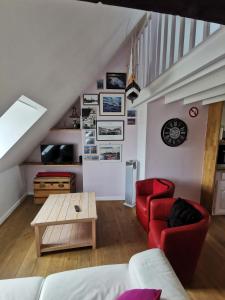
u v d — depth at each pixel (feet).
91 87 12.27
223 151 11.09
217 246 8.40
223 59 4.21
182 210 6.89
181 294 3.76
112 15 5.25
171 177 11.44
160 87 7.22
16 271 6.98
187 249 5.95
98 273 4.68
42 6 2.77
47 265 7.29
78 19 3.93
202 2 1.69
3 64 3.24
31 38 3.24
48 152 13.47
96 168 13.16
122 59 12.15
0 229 9.86
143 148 11.53
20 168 13.43
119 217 11.03
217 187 11.05
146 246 8.44
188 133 11.16
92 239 8.21
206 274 6.82
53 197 10.08
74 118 13.41
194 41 4.92
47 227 9.43
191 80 5.69
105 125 12.73
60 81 6.68
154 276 4.24
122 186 13.52
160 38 7.41
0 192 10.57
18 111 8.21
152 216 8.08
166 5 1.75
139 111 12.30
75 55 5.66
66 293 4.10
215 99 9.03
